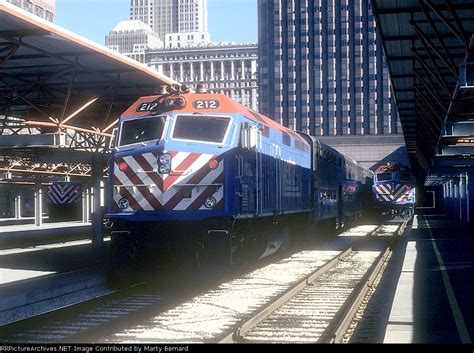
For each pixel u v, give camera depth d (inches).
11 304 423.5
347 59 4904.0
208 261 551.2
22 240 1007.0
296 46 4965.6
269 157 685.9
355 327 395.9
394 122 4835.1
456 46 818.8
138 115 587.2
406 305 419.8
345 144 4227.4
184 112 573.6
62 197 1798.7
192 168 552.7
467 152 1134.4
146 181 557.6
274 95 4980.3
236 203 560.4
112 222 564.7
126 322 400.2
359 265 751.1
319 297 505.7
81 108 791.1
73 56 706.2
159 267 580.4
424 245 973.2
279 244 753.6
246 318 403.5
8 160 1126.4
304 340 343.9
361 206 1701.5
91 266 627.5
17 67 761.6
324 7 4928.6
